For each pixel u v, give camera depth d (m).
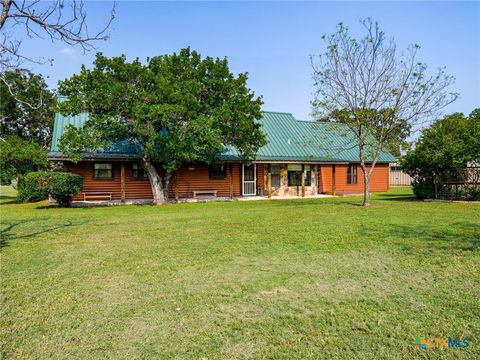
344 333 3.41
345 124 17.39
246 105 17.31
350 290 4.54
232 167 22.28
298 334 3.40
